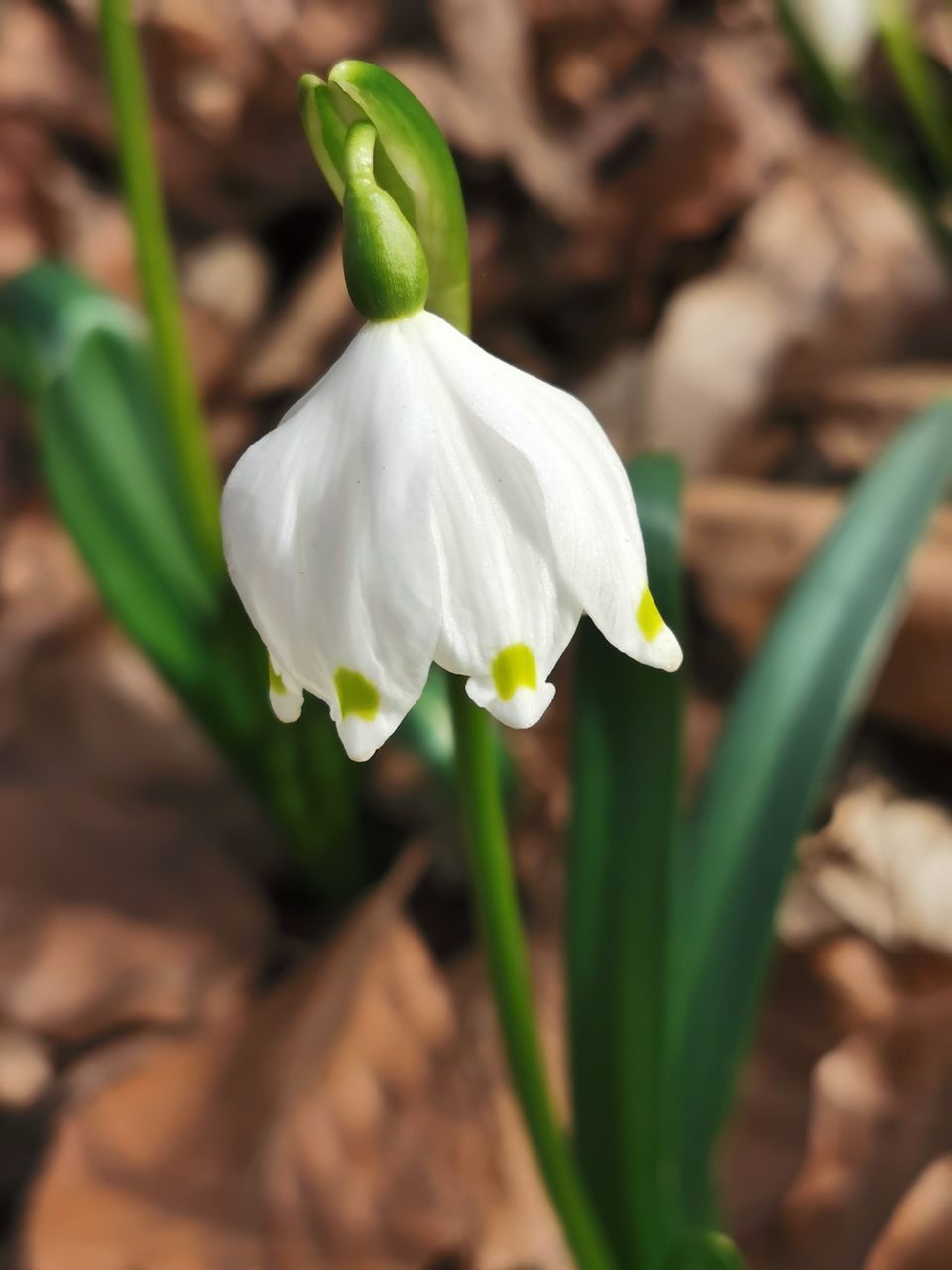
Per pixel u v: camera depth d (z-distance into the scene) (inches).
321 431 5.7
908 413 14.1
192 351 15.9
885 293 15.2
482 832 6.6
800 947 10.5
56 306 10.9
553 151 16.5
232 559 5.7
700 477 14.3
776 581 11.9
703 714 12.0
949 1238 8.3
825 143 16.5
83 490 10.4
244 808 12.2
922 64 17.1
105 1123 9.4
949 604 11.1
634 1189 7.5
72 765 12.5
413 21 16.9
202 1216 9.1
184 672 10.3
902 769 11.5
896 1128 8.9
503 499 5.6
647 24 17.0
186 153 16.7
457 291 6.1
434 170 5.9
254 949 11.3
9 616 13.5
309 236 16.9
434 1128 9.6
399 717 5.6
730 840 7.9
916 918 10.4
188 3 16.5
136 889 11.6
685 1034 7.8
